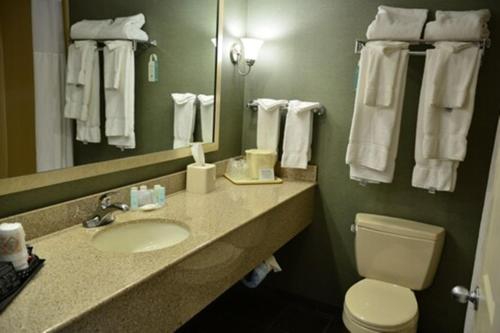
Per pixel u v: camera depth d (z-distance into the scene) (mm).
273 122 2469
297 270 2629
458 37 1832
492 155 1826
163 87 1935
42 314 945
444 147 1924
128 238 1634
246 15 2555
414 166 2135
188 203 1912
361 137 2109
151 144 1904
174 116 2035
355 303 1897
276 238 2016
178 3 1956
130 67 1718
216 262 1512
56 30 1377
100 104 1592
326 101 2381
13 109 1271
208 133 2330
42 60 1342
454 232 2117
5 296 976
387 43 1967
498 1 1887
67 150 1476
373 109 2057
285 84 2500
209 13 2193
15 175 1310
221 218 1702
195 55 2123
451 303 2182
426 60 1907
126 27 1671
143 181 1894
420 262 2066
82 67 1490
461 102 1827
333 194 2441
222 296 2635
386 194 2273
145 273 1173
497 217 967
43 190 1431
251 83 2615
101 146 1625
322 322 2438
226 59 2408
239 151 2680
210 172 2102
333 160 2410
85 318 974
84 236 1438
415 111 2127
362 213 2330
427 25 1902
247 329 2342
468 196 2059
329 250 2508
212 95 2309
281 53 2480
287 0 2412
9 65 1242
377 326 1735
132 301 1121
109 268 1197
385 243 2139
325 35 2328
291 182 2445
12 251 1089
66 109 1449
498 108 1937
